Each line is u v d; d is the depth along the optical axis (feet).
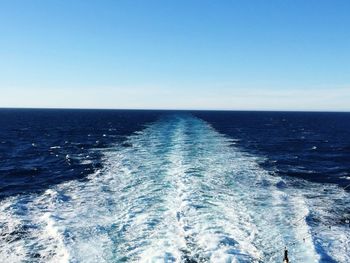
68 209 56.03
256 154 114.52
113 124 283.59
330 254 42.34
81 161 99.60
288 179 79.51
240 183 71.00
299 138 184.75
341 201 63.46
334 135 209.26
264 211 54.75
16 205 58.90
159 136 155.74
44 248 42.39
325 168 95.35
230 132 205.46
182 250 41.45
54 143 148.66
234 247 42.39
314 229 49.55
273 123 345.51
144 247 42.09
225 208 55.36
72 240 43.91
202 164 88.12
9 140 162.40
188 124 238.68
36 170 89.51
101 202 59.11
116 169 84.43
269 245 43.29
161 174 76.79
